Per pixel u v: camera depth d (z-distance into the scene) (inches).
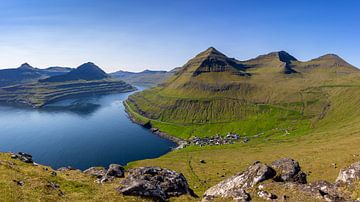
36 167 2214.6
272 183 1702.8
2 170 1781.5
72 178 2074.3
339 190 1627.7
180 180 2036.2
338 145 6791.3
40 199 1424.7
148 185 1756.9
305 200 1466.5
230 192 1679.4
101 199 1568.7
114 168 2262.6
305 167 4493.1
